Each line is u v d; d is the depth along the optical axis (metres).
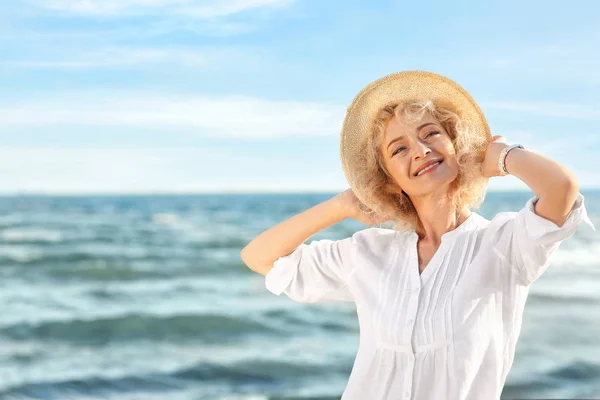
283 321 15.66
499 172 2.46
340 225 39.91
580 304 16.22
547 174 2.22
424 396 2.42
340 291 2.84
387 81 2.73
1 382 11.25
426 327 2.43
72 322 15.93
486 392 2.39
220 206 75.50
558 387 10.25
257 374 11.45
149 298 19.25
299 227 2.88
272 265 2.94
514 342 2.47
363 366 2.57
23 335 14.88
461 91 2.65
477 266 2.45
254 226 44.28
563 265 22.00
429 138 2.59
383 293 2.58
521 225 2.34
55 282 22.06
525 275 2.41
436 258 2.53
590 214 48.12
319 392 10.44
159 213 60.00
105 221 48.81
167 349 13.49
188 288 20.73
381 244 2.71
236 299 18.62
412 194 2.61
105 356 13.04
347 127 2.81
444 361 2.40
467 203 2.65
